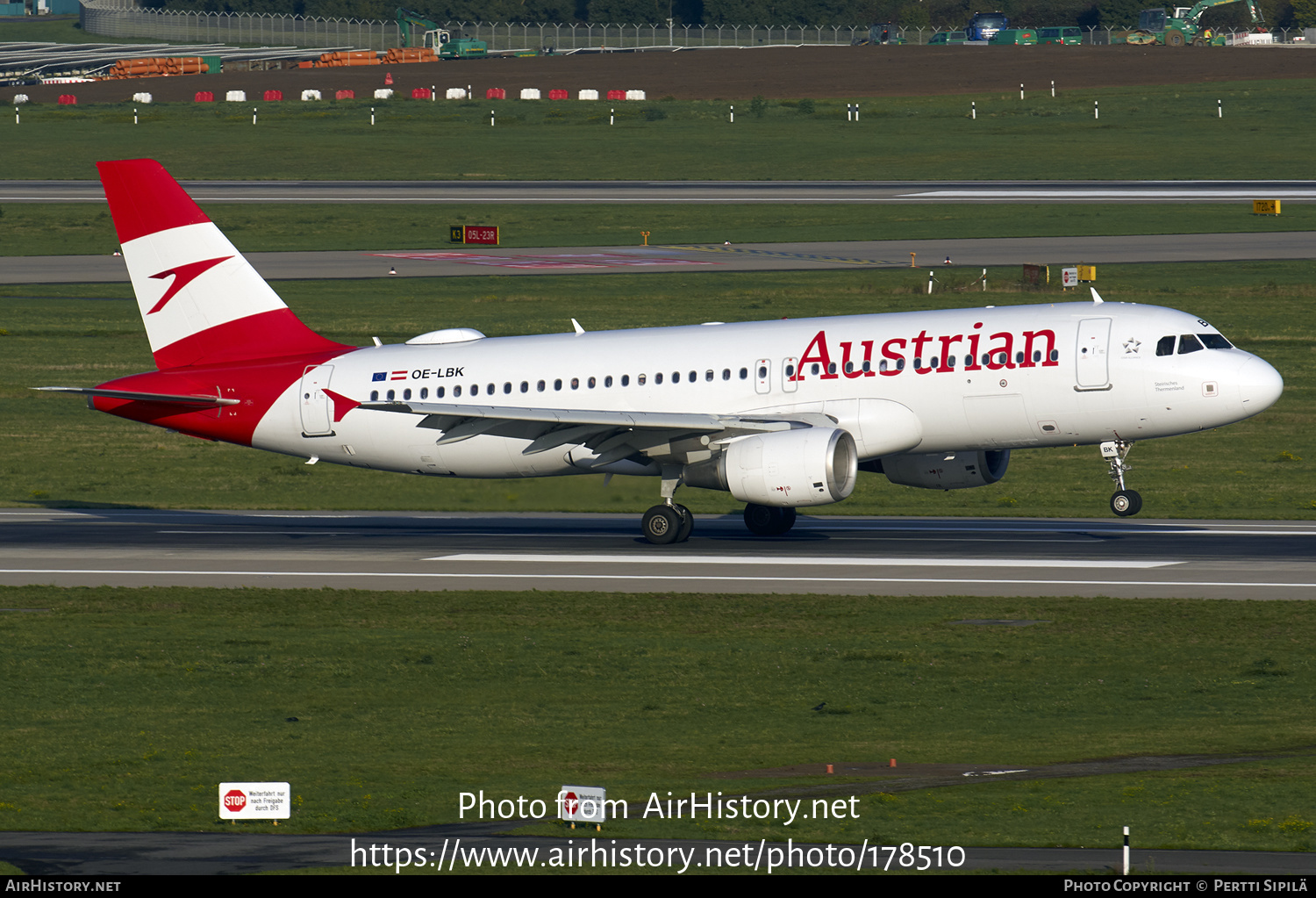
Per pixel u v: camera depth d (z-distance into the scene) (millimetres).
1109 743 63594
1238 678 76625
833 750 63094
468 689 77062
